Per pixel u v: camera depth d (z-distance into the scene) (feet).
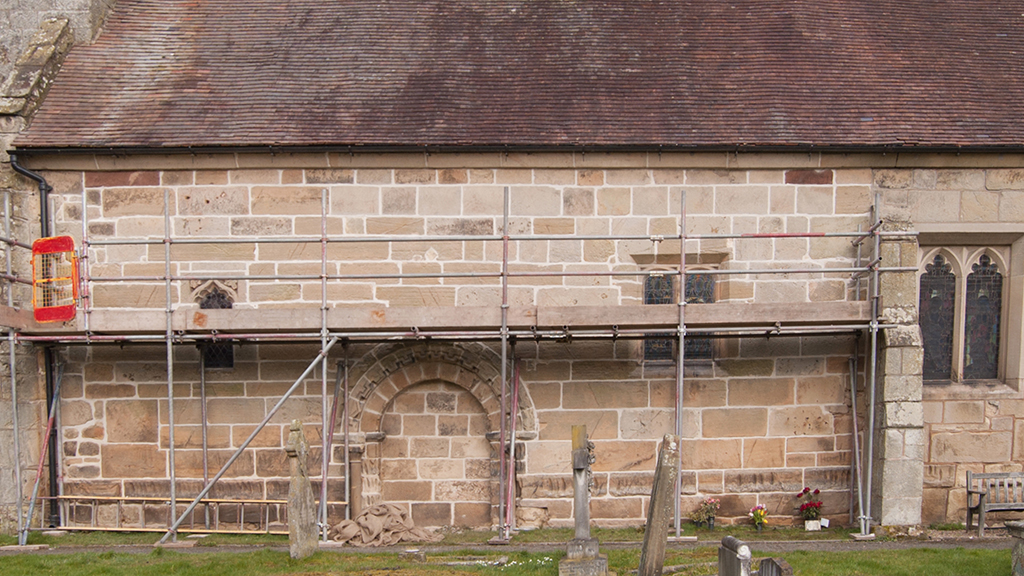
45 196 35.68
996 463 37.06
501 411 33.40
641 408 36.65
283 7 42.93
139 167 35.78
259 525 35.99
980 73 38.81
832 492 36.70
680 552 30.83
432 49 39.93
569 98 37.01
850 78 38.14
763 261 36.42
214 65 39.45
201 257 36.17
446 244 36.17
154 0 43.75
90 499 35.99
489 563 29.01
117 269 36.14
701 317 32.71
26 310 32.91
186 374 36.29
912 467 33.45
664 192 36.19
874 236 33.96
